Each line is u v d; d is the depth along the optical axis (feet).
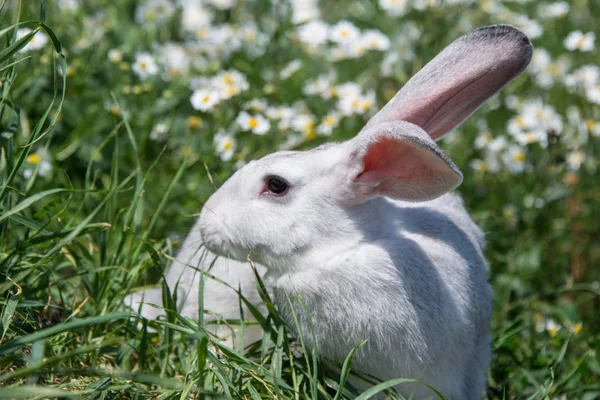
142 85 24.08
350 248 16.51
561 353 18.07
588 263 23.84
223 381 14.57
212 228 16.97
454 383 17.04
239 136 23.56
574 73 28.17
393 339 16.16
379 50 28.22
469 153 25.72
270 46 27.27
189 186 22.09
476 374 17.65
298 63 26.37
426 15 28.09
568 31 32.09
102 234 18.33
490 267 22.82
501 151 25.36
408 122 16.02
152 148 23.53
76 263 18.48
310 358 16.63
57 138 22.94
